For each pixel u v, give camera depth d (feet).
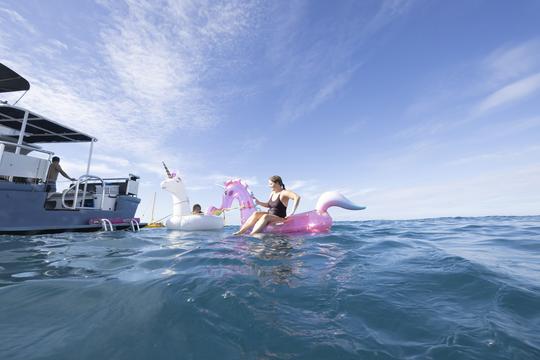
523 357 3.89
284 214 18.37
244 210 23.47
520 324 4.82
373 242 13.83
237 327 4.80
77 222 22.02
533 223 28.40
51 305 5.65
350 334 4.59
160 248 12.62
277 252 10.82
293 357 4.01
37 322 4.96
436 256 10.07
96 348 4.17
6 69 18.97
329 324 4.91
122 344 4.28
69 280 7.22
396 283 6.94
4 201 17.28
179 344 4.30
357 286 6.72
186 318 5.06
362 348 4.20
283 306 5.59
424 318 5.09
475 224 29.81
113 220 25.75
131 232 23.16
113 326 4.80
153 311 5.33
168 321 4.96
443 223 33.91
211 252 10.95
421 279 7.21
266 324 4.90
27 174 18.60
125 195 28.45
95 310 5.41
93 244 14.15
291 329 4.74
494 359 3.86
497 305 5.56
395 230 22.15
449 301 5.82
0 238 16.11
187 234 20.77
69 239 16.28
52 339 4.40
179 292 6.21
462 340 4.34
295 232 17.92
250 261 9.20
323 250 11.31
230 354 4.08
